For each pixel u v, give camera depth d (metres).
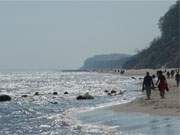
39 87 118.44
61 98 70.12
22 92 93.50
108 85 115.25
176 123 26.84
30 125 35.94
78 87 110.75
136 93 69.56
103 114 35.91
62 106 54.56
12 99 70.44
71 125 32.03
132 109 36.75
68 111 44.16
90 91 88.75
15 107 55.91
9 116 45.00
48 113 46.34
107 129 27.52
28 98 72.38
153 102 38.84
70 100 64.25
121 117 32.44
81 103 56.91
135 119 30.50
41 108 53.34
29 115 45.34
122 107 39.56
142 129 25.78
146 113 33.09
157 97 42.72
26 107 55.56
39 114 45.91
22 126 35.69
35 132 31.64
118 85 111.69
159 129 25.03
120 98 60.56
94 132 27.02
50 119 39.03
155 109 34.47
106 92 81.62
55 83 146.25
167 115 30.77
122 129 26.70
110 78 179.00
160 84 41.09
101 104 50.97
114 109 38.84
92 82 143.38
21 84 143.50
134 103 41.28
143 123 28.20
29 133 31.48
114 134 25.16
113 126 28.45
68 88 107.06
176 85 61.97
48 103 60.84
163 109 33.88
